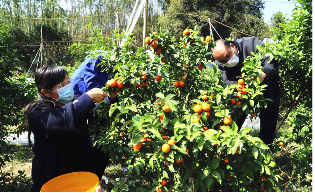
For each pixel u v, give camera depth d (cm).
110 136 189
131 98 194
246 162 175
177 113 181
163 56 198
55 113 165
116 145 187
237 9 1574
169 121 167
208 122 183
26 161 332
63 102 187
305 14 226
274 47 239
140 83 187
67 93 184
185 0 1953
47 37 2625
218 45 240
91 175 166
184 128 158
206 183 160
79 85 222
